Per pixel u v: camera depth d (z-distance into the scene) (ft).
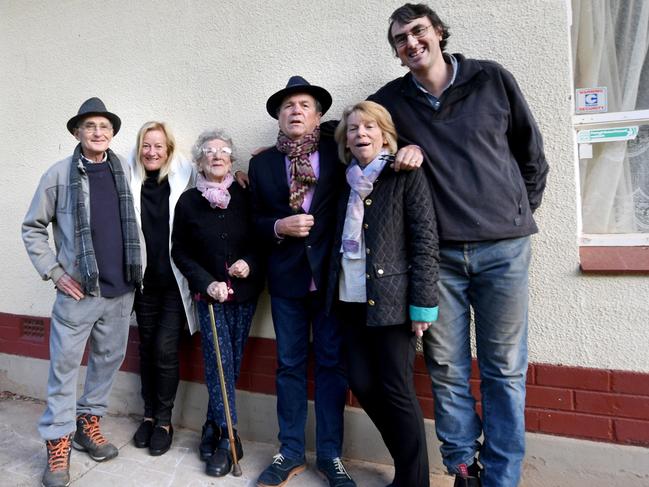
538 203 6.54
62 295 7.24
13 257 10.47
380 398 6.36
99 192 7.29
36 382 10.32
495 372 6.34
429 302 5.83
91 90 9.66
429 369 6.81
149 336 8.39
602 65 7.04
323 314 7.22
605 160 7.04
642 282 6.37
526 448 6.93
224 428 7.65
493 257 6.12
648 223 6.94
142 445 8.23
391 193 6.04
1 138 10.48
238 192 7.65
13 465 7.80
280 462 7.25
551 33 6.70
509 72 6.20
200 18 8.70
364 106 6.13
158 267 8.02
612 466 6.54
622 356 6.51
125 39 9.30
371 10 7.57
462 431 6.59
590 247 6.88
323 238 6.91
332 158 7.03
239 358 7.75
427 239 5.91
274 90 8.27
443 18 7.14
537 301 6.89
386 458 7.74
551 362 6.85
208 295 7.11
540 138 6.22
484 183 5.93
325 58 7.89
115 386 9.57
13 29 10.24
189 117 8.90
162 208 8.09
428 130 6.21
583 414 6.66
